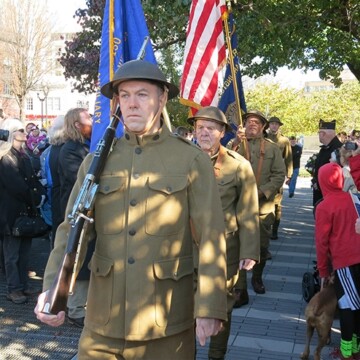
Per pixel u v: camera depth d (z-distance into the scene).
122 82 2.21
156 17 9.30
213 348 3.73
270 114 38.00
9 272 5.40
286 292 5.99
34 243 8.25
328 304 3.89
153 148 2.25
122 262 2.16
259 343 4.47
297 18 9.69
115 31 4.09
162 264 2.15
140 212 2.17
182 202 2.21
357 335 3.94
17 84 32.75
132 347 2.16
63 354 4.19
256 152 6.09
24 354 4.18
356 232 3.77
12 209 5.22
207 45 4.91
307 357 4.06
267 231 5.97
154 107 2.22
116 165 2.25
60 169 4.72
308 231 10.03
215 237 2.18
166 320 2.16
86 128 4.69
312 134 40.44
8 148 5.16
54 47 35.19
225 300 2.14
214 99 4.93
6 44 32.34
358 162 4.27
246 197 3.80
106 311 2.18
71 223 2.16
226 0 5.45
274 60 12.30
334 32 11.54
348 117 38.44
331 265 4.07
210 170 2.27
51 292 2.04
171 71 21.47
